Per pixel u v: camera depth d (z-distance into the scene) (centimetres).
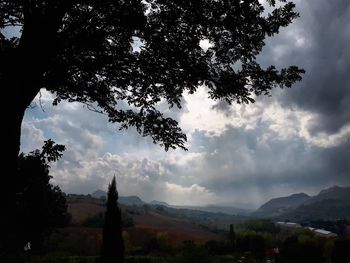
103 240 3694
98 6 680
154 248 11588
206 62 819
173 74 823
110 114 941
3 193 579
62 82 731
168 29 775
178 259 4944
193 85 860
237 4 757
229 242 11906
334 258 5659
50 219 3994
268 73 839
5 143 586
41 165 674
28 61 618
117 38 786
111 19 712
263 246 11675
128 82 826
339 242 5691
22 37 638
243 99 880
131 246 11456
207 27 801
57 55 698
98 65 752
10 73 605
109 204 3753
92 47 714
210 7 761
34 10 635
